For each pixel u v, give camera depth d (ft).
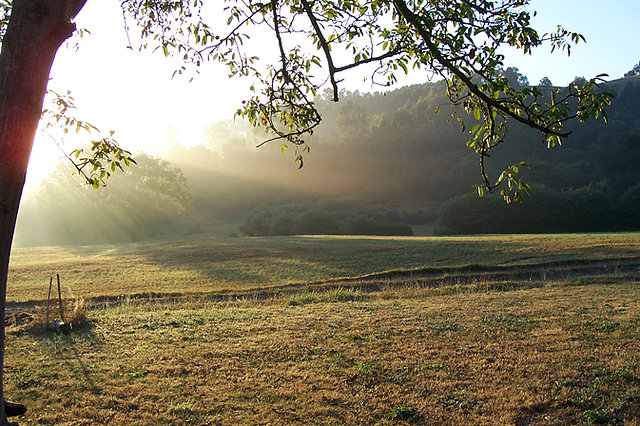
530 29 18.16
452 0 19.07
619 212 225.97
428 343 34.04
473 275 81.15
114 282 87.97
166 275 94.48
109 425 21.72
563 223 222.89
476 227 226.58
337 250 123.03
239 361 30.60
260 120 22.31
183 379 27.40
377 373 28.12
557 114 15.71
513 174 15.67
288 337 36.35
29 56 14.48
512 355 30.76
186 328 40.32
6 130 14.17
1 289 15.30
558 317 40.81
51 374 28.12
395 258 105.40
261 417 22.62
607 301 48.44
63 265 110.52
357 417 22.66
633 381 25.59
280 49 20.42
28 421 21.91
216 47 22.82
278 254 120.98
